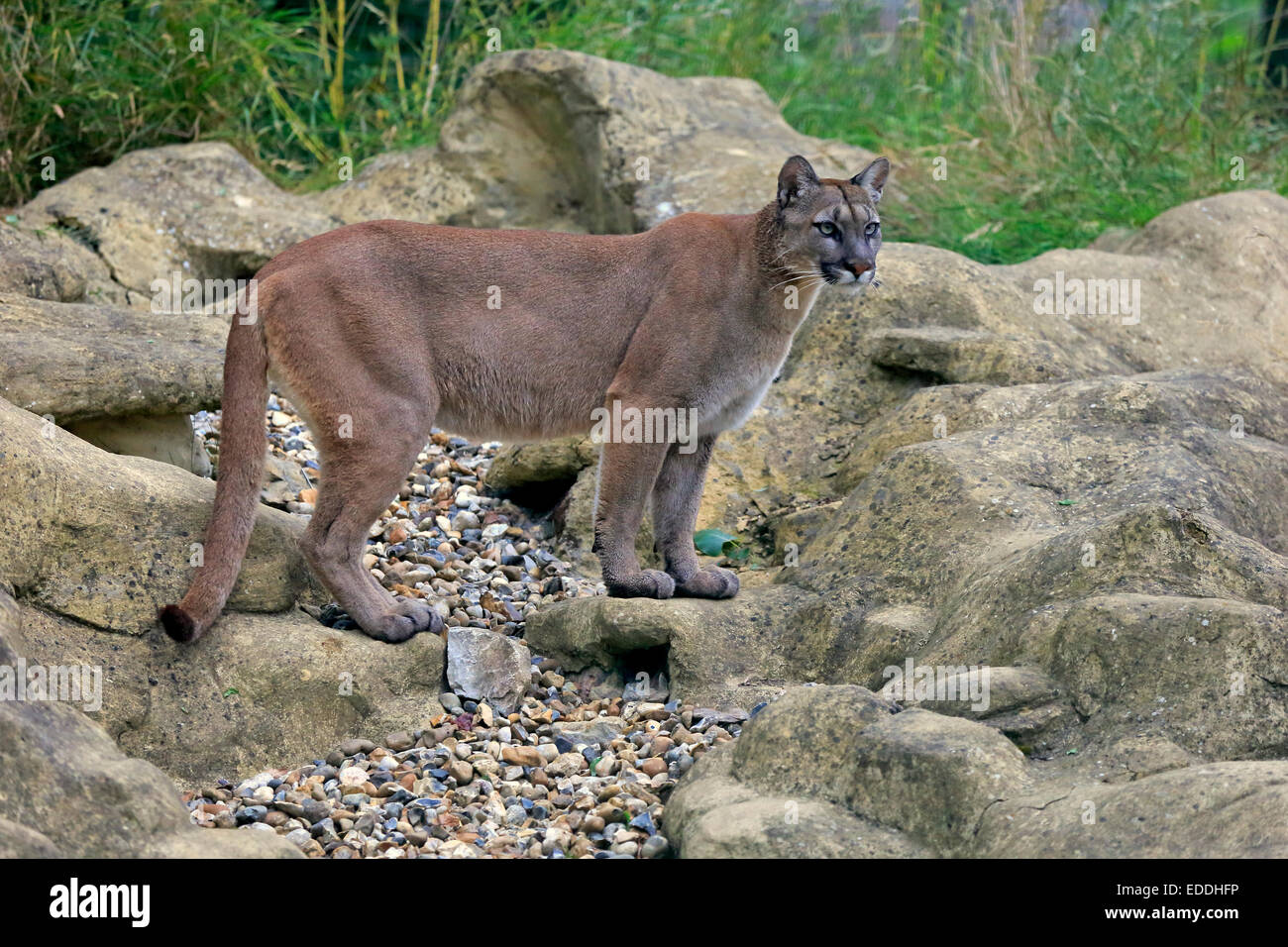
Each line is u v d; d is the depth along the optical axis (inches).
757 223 187.6
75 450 172.1
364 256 174.9
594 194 333.7
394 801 155.2
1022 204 343.3
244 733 161.8
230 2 366.0
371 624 175.6
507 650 182.4
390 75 418.0
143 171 314.0
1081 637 149.0
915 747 135.6
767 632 186.5
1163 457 195.0
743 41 415.8
